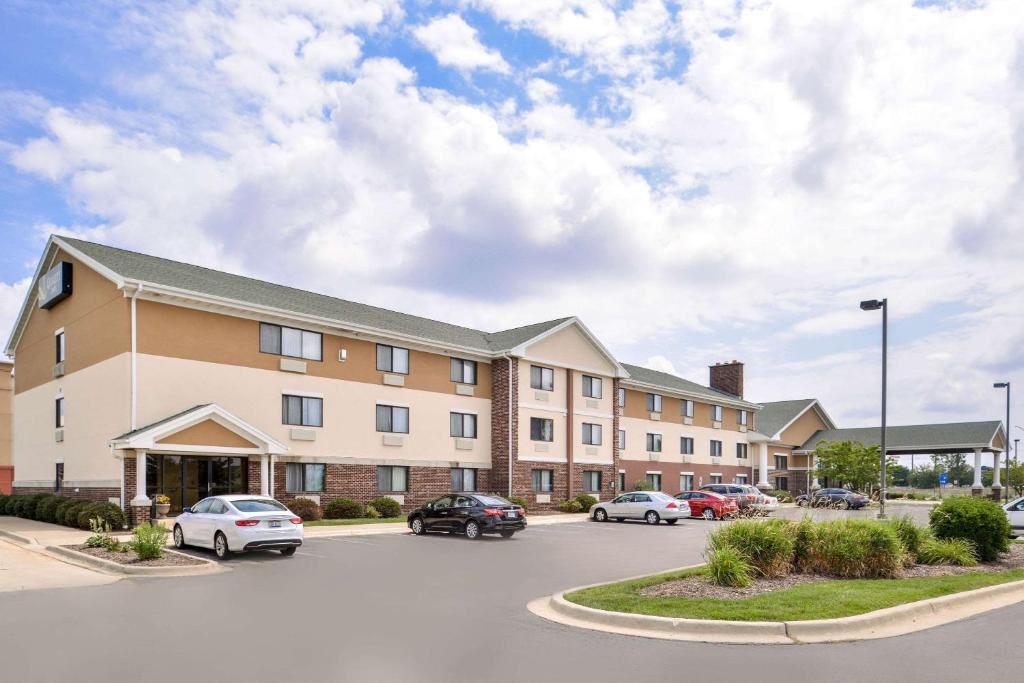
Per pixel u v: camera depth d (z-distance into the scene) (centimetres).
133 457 2438
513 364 3881
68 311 2986
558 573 1617
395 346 3444
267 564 1750
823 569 1468
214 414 2561
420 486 3484
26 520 2817
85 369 2803
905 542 1672
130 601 1228
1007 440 5156
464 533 2522
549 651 890
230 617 1096
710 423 5650
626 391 4906
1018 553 1939
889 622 1044
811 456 6506
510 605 1215
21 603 1205
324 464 3105
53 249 3098
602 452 4406
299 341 3055
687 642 938
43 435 3139
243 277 3409
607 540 2430
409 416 3466
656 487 5062
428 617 1106
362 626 1037
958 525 1783
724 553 1302
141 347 2555
